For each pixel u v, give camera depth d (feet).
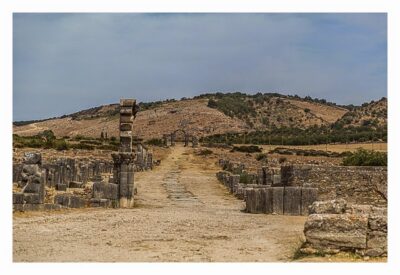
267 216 95.09
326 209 56.13
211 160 333.83
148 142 487.61
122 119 111.86
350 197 113.09
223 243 63.16
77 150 305.73
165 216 91.30
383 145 401.29
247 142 490.08
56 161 153.99
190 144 490.90
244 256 55.16
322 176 114.73
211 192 162.61
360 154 166.40
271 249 59.31
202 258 54.08
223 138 560.20
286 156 319.68
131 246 60.18
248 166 258.98
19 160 157.58
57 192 117.50
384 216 52.60
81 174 161.17
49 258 52.90
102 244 61.05
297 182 115.75
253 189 103.14
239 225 80.12
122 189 109.09
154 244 61.77
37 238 63.77
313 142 454.81
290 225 80.89
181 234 69.56
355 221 52.44
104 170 211.41
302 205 98.17
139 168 250.57
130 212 96.73
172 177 217.15
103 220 82.69
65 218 83.41
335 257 52.01
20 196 90.74
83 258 53.26
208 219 87.76
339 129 597.11
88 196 113.09
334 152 344.69
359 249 52.13
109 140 437.17
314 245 53.52
